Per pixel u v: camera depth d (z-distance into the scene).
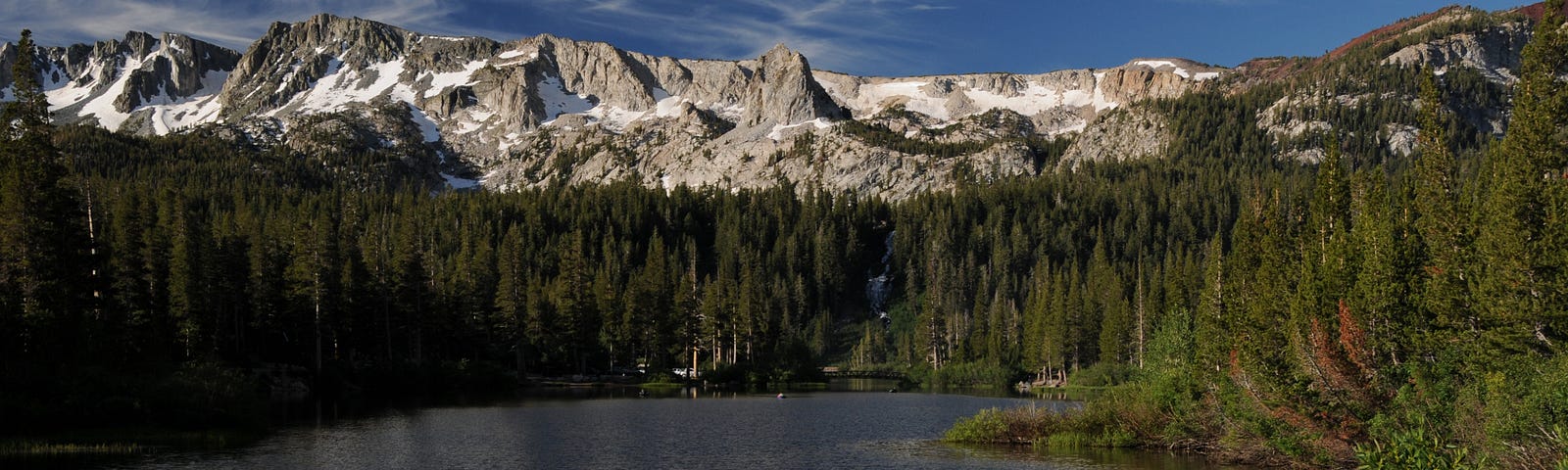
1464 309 46.59
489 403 88.88
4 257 63.69
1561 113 45.16
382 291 109.12
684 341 140.38
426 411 78.50
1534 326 41.91
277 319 99.25
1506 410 33.00
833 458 52.56
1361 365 41.94
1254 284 62.84
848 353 187.00
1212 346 57.31
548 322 132.25
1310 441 42.19
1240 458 48.03
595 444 58.88
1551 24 47.25
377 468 48.19
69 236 67.81
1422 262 50.88
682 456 53.78
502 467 49.59
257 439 57.56
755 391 115.50
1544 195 44.03
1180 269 123.44
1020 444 56.62
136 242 87.44
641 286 140.00
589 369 144.00
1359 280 50.62
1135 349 117.94
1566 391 31.77
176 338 85.00
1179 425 51.44
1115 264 191.38
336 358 104.69
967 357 155.75
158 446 51.03
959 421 61.88
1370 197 59.25
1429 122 54.81
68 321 63.00
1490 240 44.47
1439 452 32.72
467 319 125.50
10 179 64.81
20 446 47.28
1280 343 53.75
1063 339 128.62
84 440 50.16
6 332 57.50
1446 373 41.75
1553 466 30.19
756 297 144.50
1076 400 96.88
